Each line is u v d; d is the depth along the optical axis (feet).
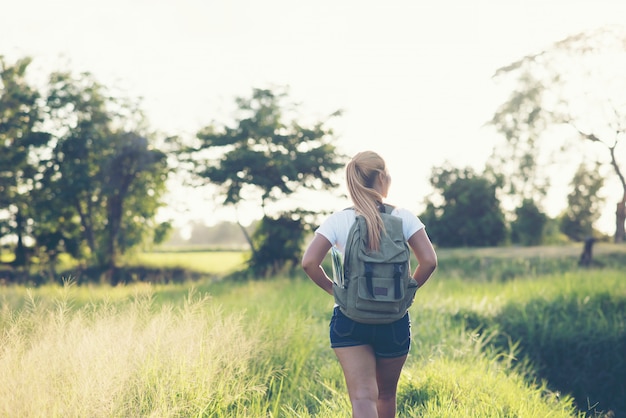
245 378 15.17
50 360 12.31
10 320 13.69
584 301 34.86
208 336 14.61
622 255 79.66
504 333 31.17
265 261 90.94
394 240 9.50
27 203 100.53
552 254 82.12
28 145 98.12
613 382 28.02
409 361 19.42
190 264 114.93
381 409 10.44
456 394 15.58
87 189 97.71
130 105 101.91
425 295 37.01
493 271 72.43
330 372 17.98
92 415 11.14
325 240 9.60
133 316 14.71
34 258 101.65
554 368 29.32
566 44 95.30
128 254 108.58
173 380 12.85
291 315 22.43
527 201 120.47
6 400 10.52
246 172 92.58
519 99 99.45
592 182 129.18
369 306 9.25
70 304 16.71
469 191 123.44
